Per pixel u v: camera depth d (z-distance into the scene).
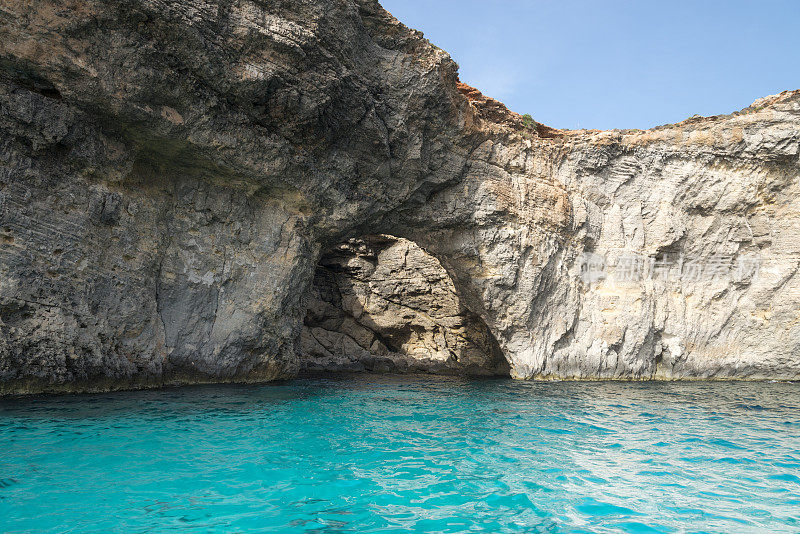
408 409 13.56
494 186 21.56
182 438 9.13
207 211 16.20
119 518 5.65
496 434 10.49
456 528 5.67
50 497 6.18
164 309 15.21
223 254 16.42
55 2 11.56
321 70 15.99
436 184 20.83
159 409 11.56
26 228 11.73
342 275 32.06
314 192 17.38
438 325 30.45
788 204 24.09
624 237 23.89
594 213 23.69
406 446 9.27
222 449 8.57
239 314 16.56
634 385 20.58
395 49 18.89
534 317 22.34
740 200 23.98
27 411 10.39
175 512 5.88
